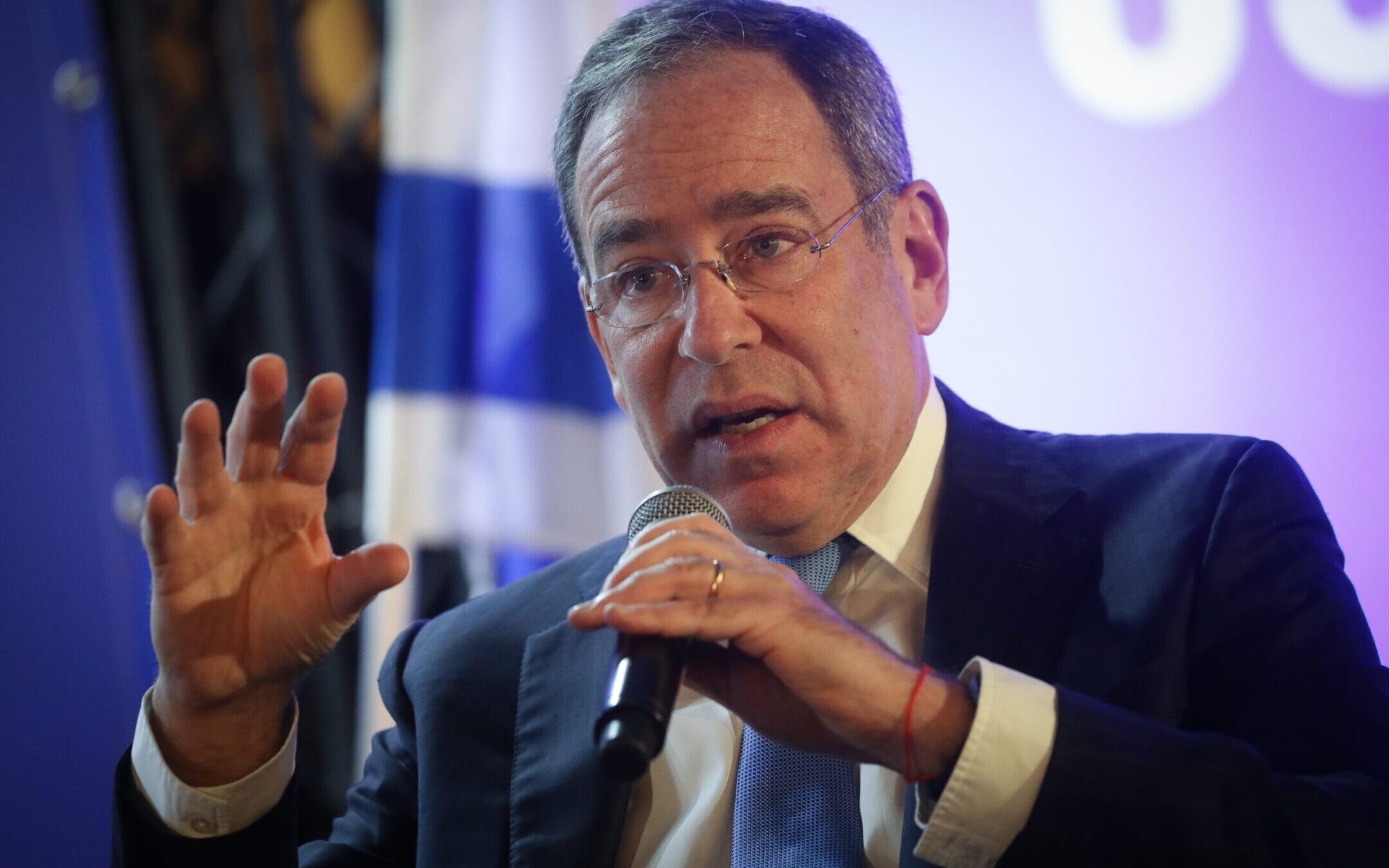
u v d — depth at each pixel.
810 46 6.23
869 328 6.02
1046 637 5.78
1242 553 5.77
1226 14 11.05
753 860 5.80
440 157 13.05
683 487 5.71
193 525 5.35
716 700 4.98
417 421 12.77
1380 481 10.39
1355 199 10.64
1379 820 4.77
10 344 14.55
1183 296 11.03
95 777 14.33
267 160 14.62
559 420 12.80
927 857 4.74
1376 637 10.26
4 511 14.48
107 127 14.52
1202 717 5.58
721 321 5.79
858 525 6.36
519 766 6.41
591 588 7.03
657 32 6.24
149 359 14.70
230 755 5.52
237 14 14.59
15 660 14.35
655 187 5.97
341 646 13.73
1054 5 11.51
